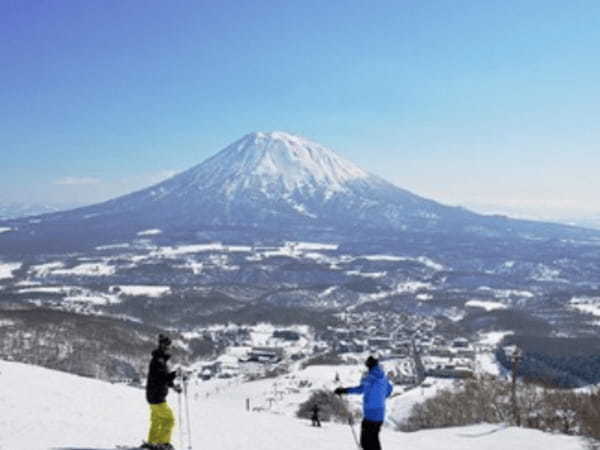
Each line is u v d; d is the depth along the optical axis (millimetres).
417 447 22109
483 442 25578
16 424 16250
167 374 14297
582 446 25125
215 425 20953
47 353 167750
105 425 17500
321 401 60656
